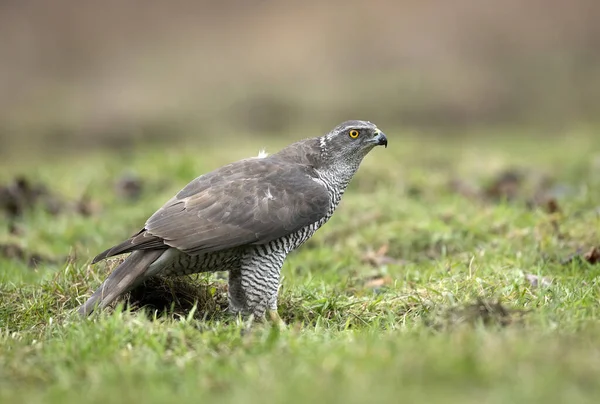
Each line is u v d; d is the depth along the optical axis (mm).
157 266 9367
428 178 17969
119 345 8008
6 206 16688
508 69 34062
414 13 36375
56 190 18188
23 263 13391
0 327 9297
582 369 6543
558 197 15992
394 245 13258
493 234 13141
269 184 9719
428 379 6547
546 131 29203
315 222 9953
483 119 31531
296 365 7086
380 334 8523
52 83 34625
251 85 32500
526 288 9859
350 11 36688
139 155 22328
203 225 9328
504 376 6512
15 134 29641
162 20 37812
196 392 6699
